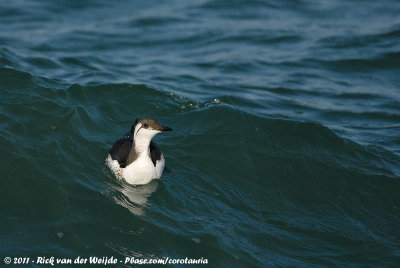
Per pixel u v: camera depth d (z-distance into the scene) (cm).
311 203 1556
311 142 1806
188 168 1652
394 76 2569
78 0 3478
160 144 1759
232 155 1723
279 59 2708
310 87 2403
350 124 2055
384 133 1983
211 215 1439
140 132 1477
